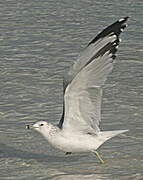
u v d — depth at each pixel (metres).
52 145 12.20
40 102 15.92
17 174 11.92
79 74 11.43
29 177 11.76
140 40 21.14
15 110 15.41
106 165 12.30
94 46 11.41
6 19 23.89
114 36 11.52
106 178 11.61
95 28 22.47
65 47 20.50
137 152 12.92
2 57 19.61
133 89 16.77
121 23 11.55
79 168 12.21
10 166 12.37
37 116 15.02
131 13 24.19
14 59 19.41
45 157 12.91
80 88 11.68
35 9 25.27
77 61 11.41
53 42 21.06
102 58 11.51
